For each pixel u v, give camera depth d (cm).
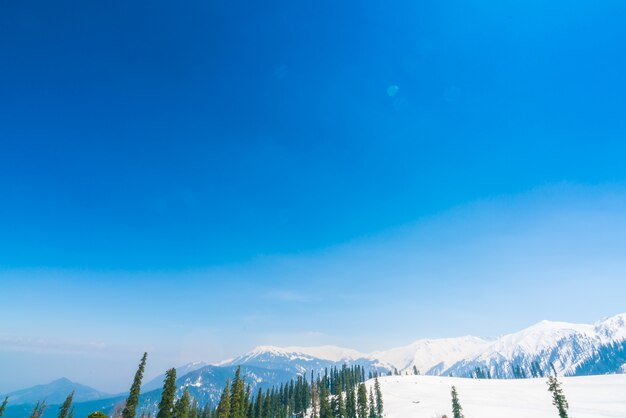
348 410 12138
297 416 15275
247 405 11744
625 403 10731
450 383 16638
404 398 13925
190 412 12331
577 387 13538
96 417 4153
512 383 15850
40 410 12544
